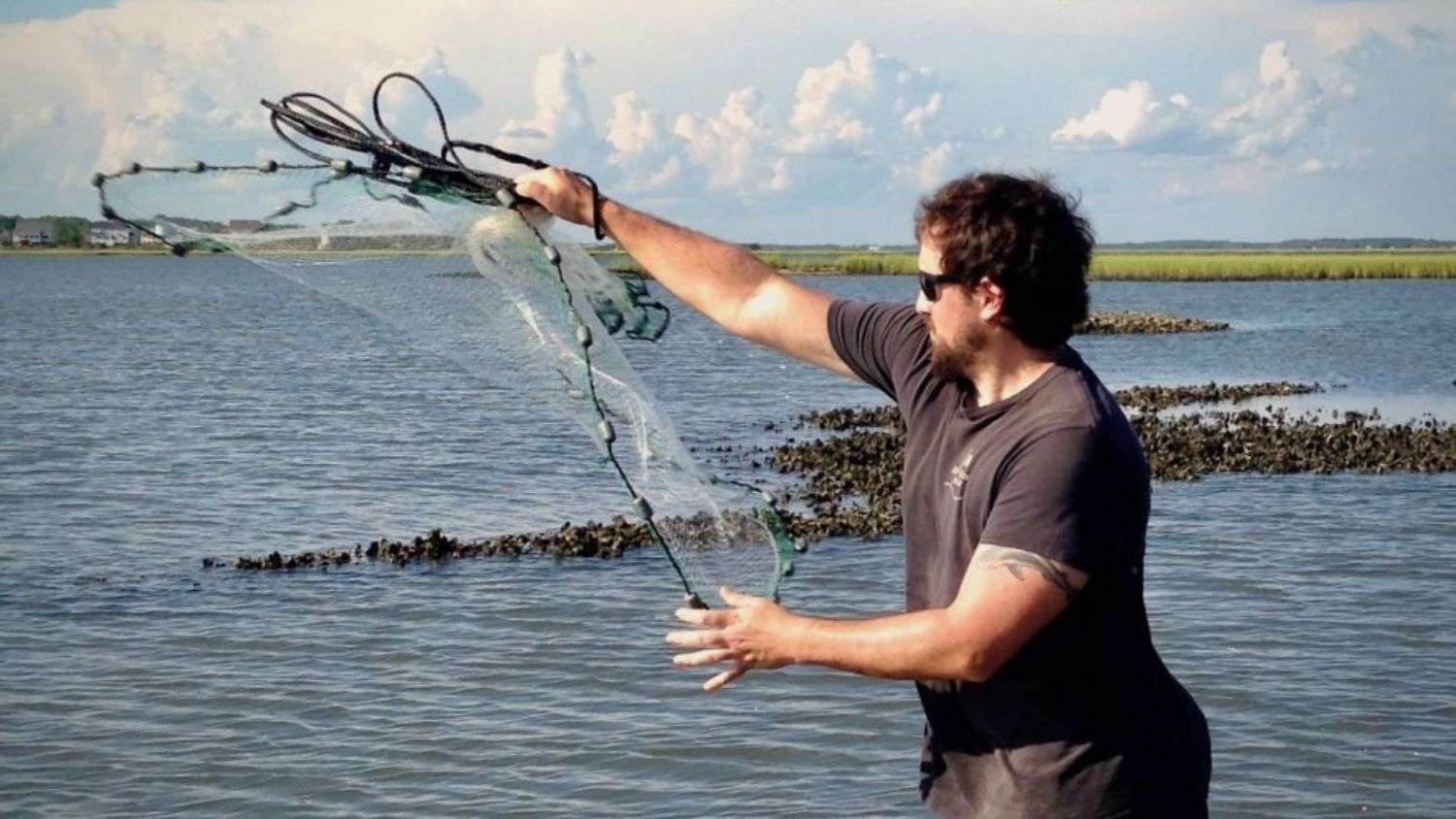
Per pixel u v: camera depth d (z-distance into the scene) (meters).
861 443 24.45
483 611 13.26
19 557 16.02
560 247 4.46
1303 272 137.12
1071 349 4.03
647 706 10.48
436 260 4.26
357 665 11.64
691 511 4.35
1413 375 41.16
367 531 17.67
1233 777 9.05
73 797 9.00
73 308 88.00
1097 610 3.81
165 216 4.09
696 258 4.51
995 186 3.88
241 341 58.53
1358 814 8.52
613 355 4.40
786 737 9.80
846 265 117.19
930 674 3.76
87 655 12.00
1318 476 21.45
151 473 22.44
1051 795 3.87
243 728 10.17
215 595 14.07
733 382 40.12
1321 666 11.34
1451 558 15.43
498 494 20.41
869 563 15.22
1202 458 23.02
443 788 9.05
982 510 3.85
